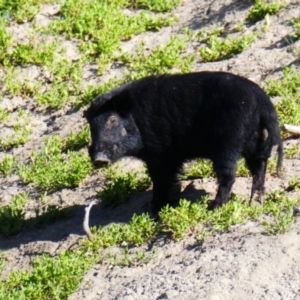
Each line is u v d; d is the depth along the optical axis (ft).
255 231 45.65
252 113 48.32
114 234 49.44
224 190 49.06
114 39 75.10
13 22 79.87
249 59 68.44
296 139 55.93
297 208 46.68
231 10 76.79
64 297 45.06
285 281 41.11
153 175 51.55
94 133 50.83
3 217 55.83
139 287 43.24
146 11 80.74
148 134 50.52
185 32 75.66
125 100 49.96
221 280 41.75
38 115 69.72
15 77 73.36
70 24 77.77
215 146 48.88
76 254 48.65
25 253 52.24
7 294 46.19
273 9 73.61
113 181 57.31
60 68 73.05
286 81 62.85
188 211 48.60
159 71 69.51
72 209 55.26
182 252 45.91
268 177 52.54
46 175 60.13
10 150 66.23
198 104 49.39
